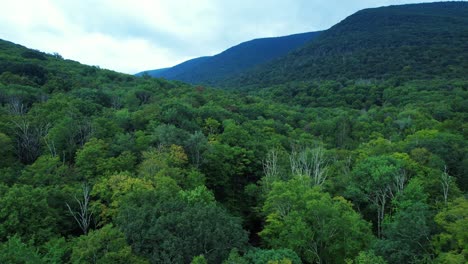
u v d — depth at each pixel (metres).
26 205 25.14
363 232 31.14
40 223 25.52
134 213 24.94
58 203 29.78
